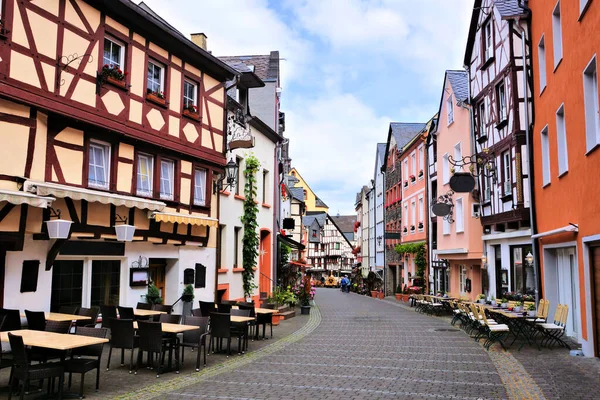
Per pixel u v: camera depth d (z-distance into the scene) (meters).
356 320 20.00
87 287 12.06
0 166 9.57
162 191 14.45
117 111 12.41
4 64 9.61
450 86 24.89
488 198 19.55
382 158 48.69
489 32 19.59
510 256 18.02
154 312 11.67
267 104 26.75
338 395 7.74
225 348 12.33
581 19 10.41
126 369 9.52
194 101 15.81
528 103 15.61
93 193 10.83
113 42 12.66
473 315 14.13
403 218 37.28
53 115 10.72
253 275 20.44
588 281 10.53
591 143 10.26
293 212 53.31
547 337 12.43
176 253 15.00
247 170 20.03
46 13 10.55
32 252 10.35
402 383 8.54
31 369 6.88
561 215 12.52
